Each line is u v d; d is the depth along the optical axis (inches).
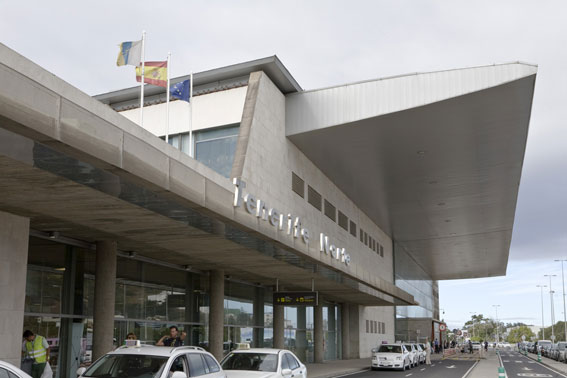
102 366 412.8
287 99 1214.9
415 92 1081.4
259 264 1002.7
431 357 2404.0
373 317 2178.9
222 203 629.9
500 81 1006.4
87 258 792.3
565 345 2151.8
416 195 1705.2
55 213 585.3
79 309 767.7
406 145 1263.5
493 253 2935.5
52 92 386.9
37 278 700.0
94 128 423.5
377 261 2117.4
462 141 1243.2
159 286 960.3
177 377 383.6
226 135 1141.1
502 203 1846.7
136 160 470.3
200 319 1085.1
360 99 1135.0
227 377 524.1
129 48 834.8
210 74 1163.3
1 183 471.5
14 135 378.3
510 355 2928.2
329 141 1234.0
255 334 1326.3
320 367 1397.6
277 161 1152.2
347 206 1705.2
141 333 901.2
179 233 714.8
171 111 1203.2
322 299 1611.7
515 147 1296.8
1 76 349.4
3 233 564.4
